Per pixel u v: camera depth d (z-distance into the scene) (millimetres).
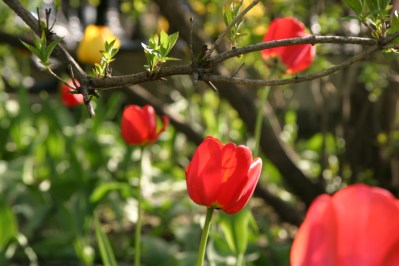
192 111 6152
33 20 1404
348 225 493
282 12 3984
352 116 4363
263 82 1278
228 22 1314
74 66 1334
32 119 6234
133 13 4273
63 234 4277
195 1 4199
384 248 490
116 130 6312
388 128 4305
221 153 1489
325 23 3670
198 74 1277
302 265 490
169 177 5312
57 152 4969
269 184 5031
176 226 4262
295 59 2521
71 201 4051
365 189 496
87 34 3461
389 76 3543
